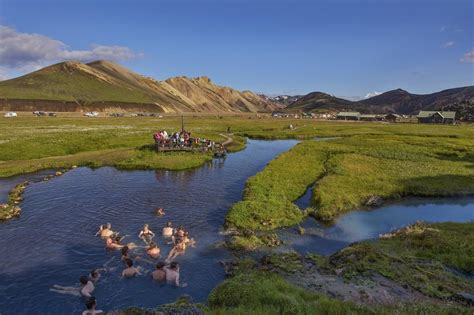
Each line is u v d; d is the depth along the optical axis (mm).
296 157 57562
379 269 17484
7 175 42406
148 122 138500
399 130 118500
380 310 12398
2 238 23750
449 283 16031
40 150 58344
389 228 27469
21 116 160125
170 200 33688
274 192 35344
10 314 15562
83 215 28797
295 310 12039
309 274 17781
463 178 43156
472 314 12148
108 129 97938
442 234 23125
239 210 28734
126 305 16391
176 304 13367
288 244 23594
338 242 24297
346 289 15453
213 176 45438
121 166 49219
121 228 26078
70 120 135000
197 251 22188
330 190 35812
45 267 19844
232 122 156500
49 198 33531
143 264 20359
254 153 68938
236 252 22047
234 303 13562
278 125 140500
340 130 119188
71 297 16969
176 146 61281
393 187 38000
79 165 49781
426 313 11805
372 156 59094
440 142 79000
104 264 20328
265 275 17266
